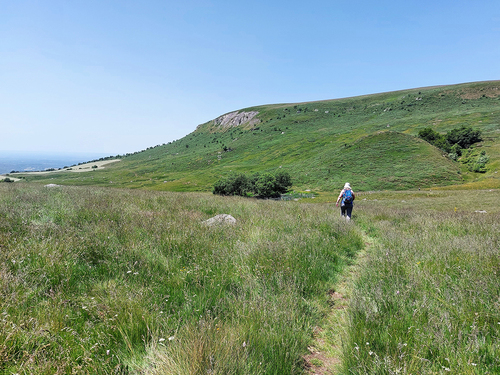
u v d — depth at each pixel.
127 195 12.41
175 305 2.83
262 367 2.06
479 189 51.56
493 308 2.67
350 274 4.80
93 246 4.05
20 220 5.14
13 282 2.69
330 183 78.69
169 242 4.68
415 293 3.21
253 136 199.88
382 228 8.96
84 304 2.61
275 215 9.16
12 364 1.84
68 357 1.87
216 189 75.38
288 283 3.56
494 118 112.25
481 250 4.61
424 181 67.88
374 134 102.00
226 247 4.73
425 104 165.88
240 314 2.62
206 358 1.94
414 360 2.04
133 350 2.07
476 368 1.96
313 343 2.73
